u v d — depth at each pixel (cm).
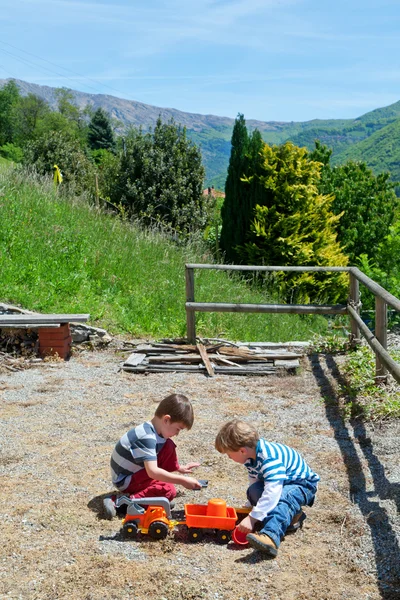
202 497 434
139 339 898
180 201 2075
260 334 1046
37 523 393
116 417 604
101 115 8138
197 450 518
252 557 352
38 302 945
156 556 354
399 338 1002
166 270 1209
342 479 457
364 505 414
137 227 1506
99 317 939
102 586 324
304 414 611
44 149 2752
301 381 718
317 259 1623
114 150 8112
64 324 818
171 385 715
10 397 664
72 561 349
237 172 1641
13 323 810
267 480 366
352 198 2106
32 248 1104
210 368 758
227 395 679
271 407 636
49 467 482
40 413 614
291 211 1617
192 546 368
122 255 1187
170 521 385
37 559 351
